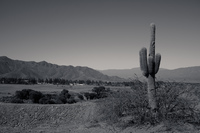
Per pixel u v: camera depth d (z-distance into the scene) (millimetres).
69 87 89938
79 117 14867
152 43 10305
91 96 37438
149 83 10125
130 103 10789
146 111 10062
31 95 28859
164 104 10148
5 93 47969
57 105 16750
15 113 14836
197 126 8828
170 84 10562
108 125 10484
